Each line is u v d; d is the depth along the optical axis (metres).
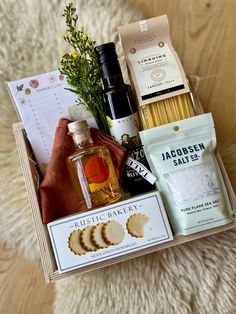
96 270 0.60
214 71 0.64
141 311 0.58
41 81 0.53
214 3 0.64
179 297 0.58
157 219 0.48
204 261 0.58
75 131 0.49
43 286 0.63
